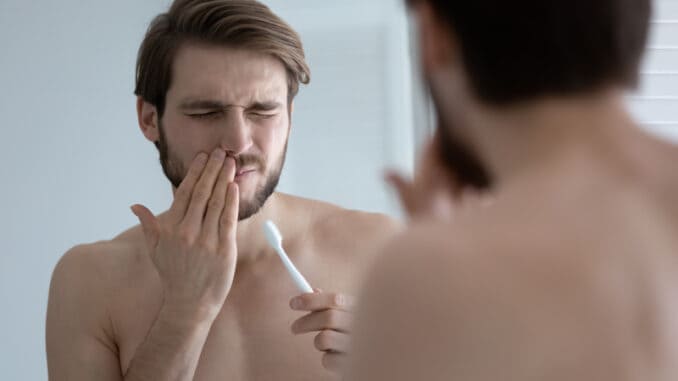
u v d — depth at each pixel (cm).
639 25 37
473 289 32
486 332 32
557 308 31
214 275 96
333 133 162
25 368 161
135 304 108
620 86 37
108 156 166
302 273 111
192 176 97
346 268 112
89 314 108
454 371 32
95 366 105
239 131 95
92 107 165
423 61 39
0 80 160
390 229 117
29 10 162
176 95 97
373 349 34
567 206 34
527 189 35
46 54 163
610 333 31
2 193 160
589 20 35
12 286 161
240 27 95
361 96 161
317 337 88
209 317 97
